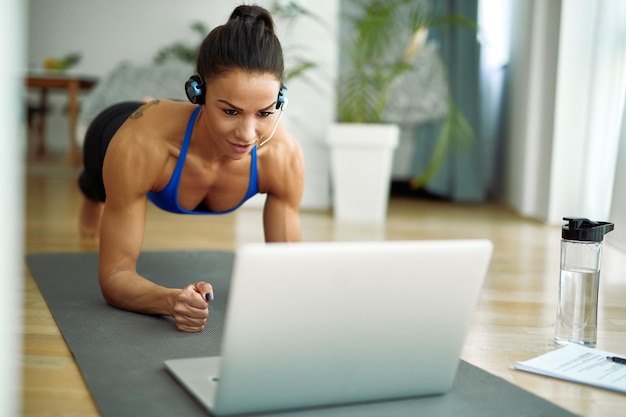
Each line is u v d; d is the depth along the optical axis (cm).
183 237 313
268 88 139
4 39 83
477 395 123
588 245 156
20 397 121
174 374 127
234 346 101
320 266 101
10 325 87
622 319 190
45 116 764
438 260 108
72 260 243
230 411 107
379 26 408
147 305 168
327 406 115
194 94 145
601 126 322
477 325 179
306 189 450
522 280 240
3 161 84
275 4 421
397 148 507
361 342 110
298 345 105
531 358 151
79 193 466
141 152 164
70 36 729
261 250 96
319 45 434
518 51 463
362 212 409
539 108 422
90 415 114
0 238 85
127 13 719
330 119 441
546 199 399
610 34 317
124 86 522
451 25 516
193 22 709
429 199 524
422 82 474
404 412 114
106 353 142
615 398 127
